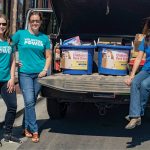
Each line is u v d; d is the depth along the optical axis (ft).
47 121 18.38
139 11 18.39
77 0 17.80
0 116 18.10
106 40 19.11
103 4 18.07
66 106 19.24
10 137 15.10
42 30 19.38
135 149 14.65
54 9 18.48
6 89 14.49
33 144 15.10
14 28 33.01
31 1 44.37
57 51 17.15
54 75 16.43
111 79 15.55
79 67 16.65
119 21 18.99
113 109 20.99
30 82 15.38
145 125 17.99
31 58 15.34
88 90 15.38
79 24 19.26
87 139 15.83
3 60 14.33
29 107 15.33
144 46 14.87
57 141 15.52
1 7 38.58
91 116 19.47
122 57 16.51
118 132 16.87
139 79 14.66
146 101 14.83
